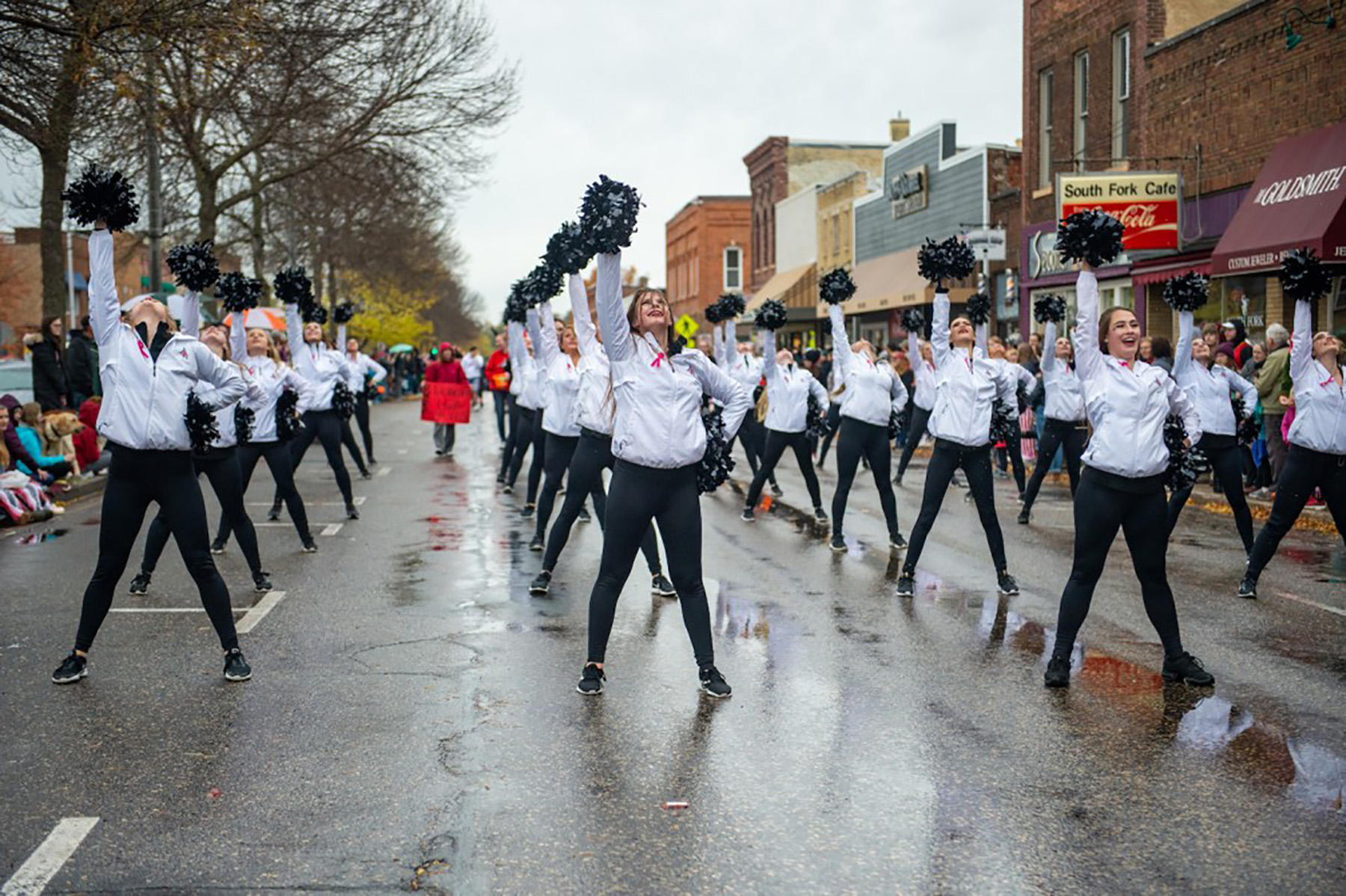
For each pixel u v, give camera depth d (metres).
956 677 6.72
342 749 5.50
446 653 7.28
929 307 31.70
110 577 6.62
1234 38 19.84
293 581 9.68
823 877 4.17
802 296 45.59
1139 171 20.72
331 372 13.35
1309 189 17.09
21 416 15.04
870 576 9.88
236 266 43.38
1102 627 7.93
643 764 5.30
